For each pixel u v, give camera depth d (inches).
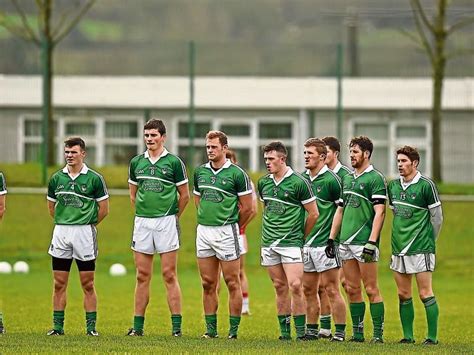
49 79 5684.1
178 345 2000.5
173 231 2317.9
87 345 1974.7
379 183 2263.8
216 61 7406.5
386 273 4532.5
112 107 6707.7
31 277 4227.4
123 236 4992.6
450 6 7534.5
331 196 2314.2
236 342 2111.2
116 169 5743.1
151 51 7450.8
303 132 6688.0
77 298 3449.8
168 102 6673.2
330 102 6678.2
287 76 7313.0
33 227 5059.1
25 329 2571.4
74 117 6727.4
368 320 2979.8
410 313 2289.6
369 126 6692.9
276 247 2253.9
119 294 3619.6
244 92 6717.5
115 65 7450.8
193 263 4697.3
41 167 5634.8
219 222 2269.9
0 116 6712.6
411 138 6683.1
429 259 2247.8
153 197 2309.3
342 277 2605.8
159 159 2315.5
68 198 2309.3
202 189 2282.2
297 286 2251.5
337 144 2442.2
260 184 2278.5
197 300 3469.5
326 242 2308.1
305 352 1888.5
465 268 4648.1
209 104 6673.2
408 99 6683.1
